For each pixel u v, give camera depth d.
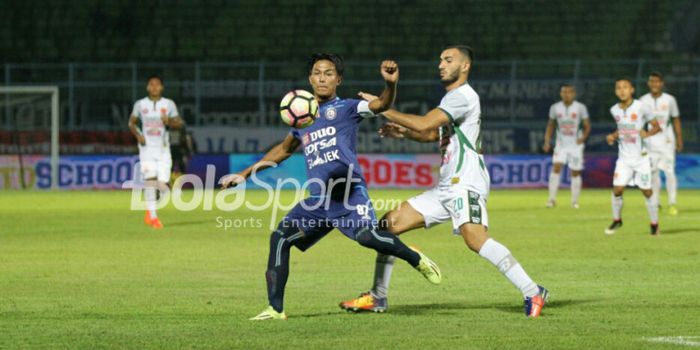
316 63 27.02
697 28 120.88
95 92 105.00
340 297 31.64
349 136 26.73
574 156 75.94
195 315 27.83
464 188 27.30
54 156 96.94
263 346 23.03
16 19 123.94
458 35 123.44
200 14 125.50
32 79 117.44
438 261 41.94
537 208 75.31
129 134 100.44
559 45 122.56
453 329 25.39
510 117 103.00
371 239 26.53
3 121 101.62
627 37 123.12
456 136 27.33
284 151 28.47
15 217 66.44
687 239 51.31
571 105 75.44
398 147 101.94
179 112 105.38
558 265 40.28
